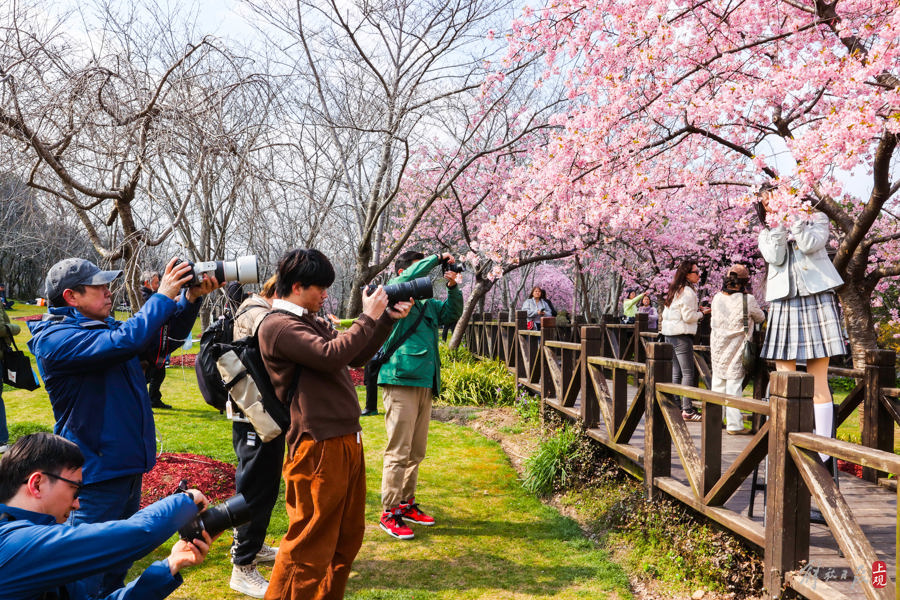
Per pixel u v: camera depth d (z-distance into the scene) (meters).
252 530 3.23
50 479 1.62
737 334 5.97
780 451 2.81
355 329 2.52
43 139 4.60
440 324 4.50
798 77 5.08
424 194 13.70
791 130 6.98
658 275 14.38
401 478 4.20
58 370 2.46
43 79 4.37
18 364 4.29
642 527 4.04
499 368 10.39
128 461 2.59
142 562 3.71
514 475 5.64
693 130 6.10
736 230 13.47
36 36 4.36
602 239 11.35
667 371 4.20
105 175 5.27
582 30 6.15
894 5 5.04
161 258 5.45
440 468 5.79
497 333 11.90
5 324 4.19
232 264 2.86
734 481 3.30
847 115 4.55
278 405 2.67
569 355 6.59
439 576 3.61
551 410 7.12
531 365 8.29
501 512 4.72
